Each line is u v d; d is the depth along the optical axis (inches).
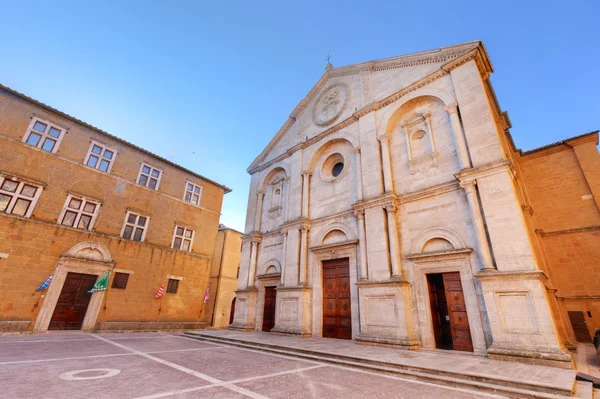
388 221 563.8
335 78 869.8
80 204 759.1
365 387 253.8
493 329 390.9
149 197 909.2
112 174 834.8
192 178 1047.0
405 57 681.6
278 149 973.2
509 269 402.6
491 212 441.7
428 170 563.8
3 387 220.7
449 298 468.4
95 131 821.2
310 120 892.6
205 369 309.0
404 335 466.9
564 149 716.7
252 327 783.1
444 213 508.7
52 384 233.8
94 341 542.3
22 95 697.6
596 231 631.2
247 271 860.0
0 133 657.6
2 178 647.8
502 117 659.4
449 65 582.2
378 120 679.7
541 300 369.1
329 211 711.1
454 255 472.4
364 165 656.4
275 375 288.4
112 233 803.4
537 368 313.6
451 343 492.4
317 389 242.2
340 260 645.3
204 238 1031.0
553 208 694.5
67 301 699.4
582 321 601.9
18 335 601.3
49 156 724.0
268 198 936.9
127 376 268.7
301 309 643.5
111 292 769.6
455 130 534.3
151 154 934.4
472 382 265.7
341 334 588.4
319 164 797.2
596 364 386.9
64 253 701.3
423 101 627.8
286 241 757.9
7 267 620.4
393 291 502.9
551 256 666.2
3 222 629.9
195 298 954.7
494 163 456.4
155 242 895.1
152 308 842.8
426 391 248.1
